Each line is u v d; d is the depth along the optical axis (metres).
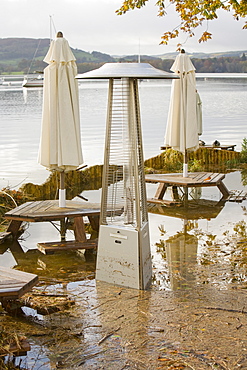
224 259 6.35
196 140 9.88
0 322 4.58
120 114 5.39
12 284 4.46
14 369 3.76
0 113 33.66
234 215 8.75
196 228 7.92
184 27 9.83
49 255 6.84
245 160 14.66
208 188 11.30
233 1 8.50
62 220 7.95
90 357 3.91
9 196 9.28
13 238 7.65
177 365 3.74
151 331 4.32
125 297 5.13
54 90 6.97
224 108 35.56
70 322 4.55
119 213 6.97
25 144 18.42
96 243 6.94
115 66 5.31
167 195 10.60
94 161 14.45
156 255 6.60
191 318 4.55
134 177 5.24
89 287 5.46
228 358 3.83
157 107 37.72
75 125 7.09
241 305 4.84
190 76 9.73
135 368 3.73
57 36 7.02
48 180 10.94
